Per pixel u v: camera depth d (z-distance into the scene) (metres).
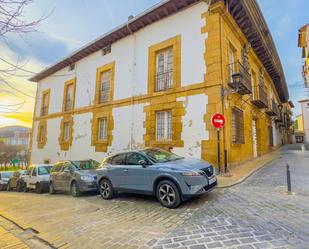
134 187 6.09
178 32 11.03
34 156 20.12
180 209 5.03
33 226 4.73
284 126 31.84
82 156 15.28
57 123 18.22
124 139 12.73
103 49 15.16
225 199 5.46
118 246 3.39
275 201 5.10
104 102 14.59
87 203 6.63
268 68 18.53
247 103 12.70
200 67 10.00
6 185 16.86
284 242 3.09
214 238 3.34
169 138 10.97
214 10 9.87
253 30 12.26
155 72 11.95
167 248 3.15
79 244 3.62
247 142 12.14
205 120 9.52
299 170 9.16
